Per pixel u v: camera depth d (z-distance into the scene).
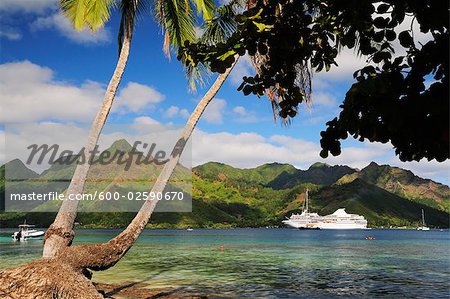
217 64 3.47
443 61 2.50
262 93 3.63
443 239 89.44
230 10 11.59
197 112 12.14
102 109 11.71
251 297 14.89
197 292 15.60
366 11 2.96
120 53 12.85
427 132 2.55
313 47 3.45
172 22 13.86
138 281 18.36
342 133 2.85
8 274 8.52
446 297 15.49
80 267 9.93
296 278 20.48
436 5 2.50
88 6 12.35
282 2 3.26
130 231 10.74
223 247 49.69
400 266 27.66
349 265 28.14
